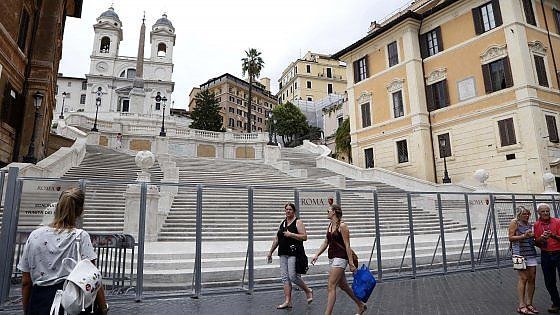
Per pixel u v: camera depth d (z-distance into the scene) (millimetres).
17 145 15883
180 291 7430
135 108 60812
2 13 13922
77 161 18750
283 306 6262
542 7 22812
